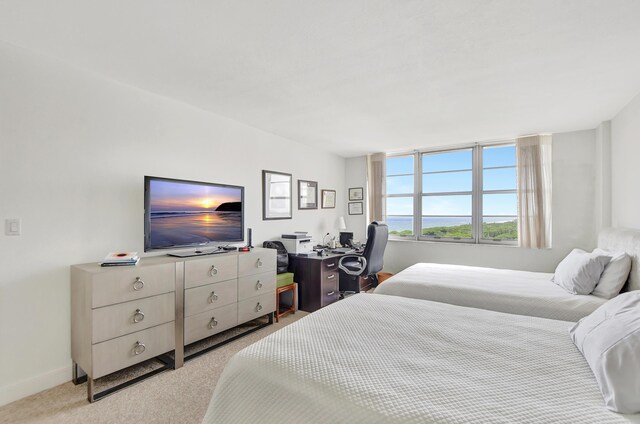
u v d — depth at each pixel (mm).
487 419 901
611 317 1301
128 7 1607
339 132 4051
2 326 1970
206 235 3047
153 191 2598
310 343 1420
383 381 1103
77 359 2139
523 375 1154
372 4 1569
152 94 2754
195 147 3109
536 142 4074
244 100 2928
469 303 2590
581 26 1745
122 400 2006
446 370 1188
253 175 3803
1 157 1960
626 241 2443
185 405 1957
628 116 2943
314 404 1049
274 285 3396
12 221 2004
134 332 2160
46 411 1889
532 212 4113
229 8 1609
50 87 2156
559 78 2426
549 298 2365
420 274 3186
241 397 1204
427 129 3893
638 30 1779
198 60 2172
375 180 5309
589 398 1018
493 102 2957
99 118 2410
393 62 2186
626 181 3004
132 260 2230
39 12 1653
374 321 1709
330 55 2096
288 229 4375
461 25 1748
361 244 5207
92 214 2371
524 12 1629
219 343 2873
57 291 2193
